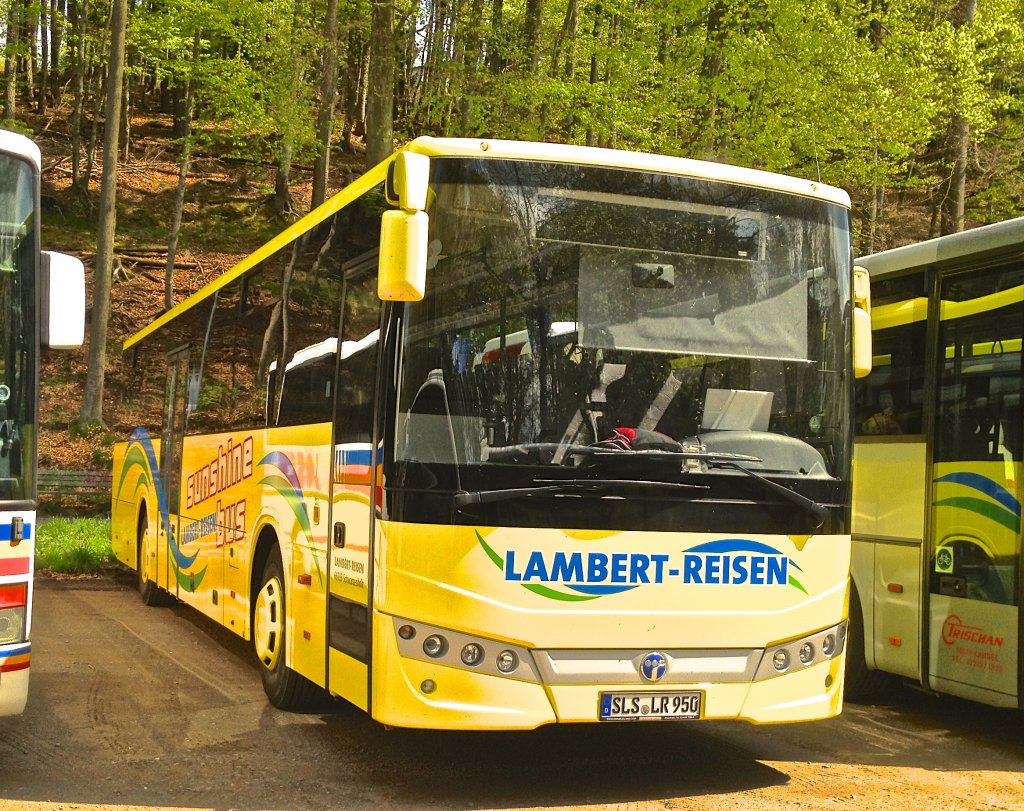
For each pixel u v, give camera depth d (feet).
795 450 20.16
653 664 18.79
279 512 25.62
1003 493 23.43
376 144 62.95
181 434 37.58
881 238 83.10
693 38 61.16
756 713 19.40
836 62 58.34
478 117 68.28
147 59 93.50
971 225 95.66
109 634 36.01
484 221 19.30
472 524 18.29
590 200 19.80
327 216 24.22
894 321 27.17
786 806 19.02
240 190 126.21
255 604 27.94
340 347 22.04
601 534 18.72
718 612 19.25
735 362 19.97
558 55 68.28
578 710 18.44
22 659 18.21
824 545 20.17
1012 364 23.54
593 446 18.92
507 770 20.99
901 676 26.66
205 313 35.70
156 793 19.06
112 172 81.76
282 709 25.46
